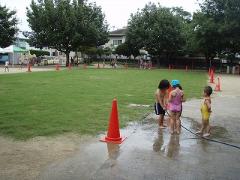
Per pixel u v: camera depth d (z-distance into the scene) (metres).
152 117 10.98
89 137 8.17
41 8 53.44
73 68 46.28
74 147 7.32
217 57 56.75
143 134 8.67
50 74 30.67
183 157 6.88
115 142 7.77
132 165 6.30
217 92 19.80
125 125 9.66
